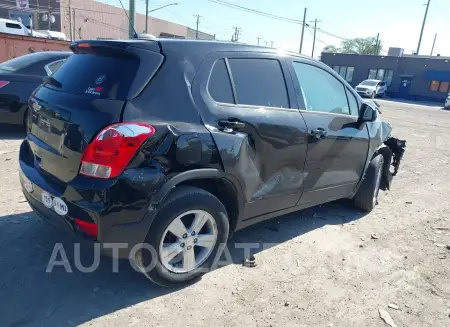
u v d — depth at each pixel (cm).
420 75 4334
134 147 252
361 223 468
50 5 4788
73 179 262
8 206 418
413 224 478
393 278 346
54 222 282
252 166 323
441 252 404
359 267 361
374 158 490
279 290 314
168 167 268
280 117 343
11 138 705
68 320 261
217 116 299
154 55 280
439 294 326
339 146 411
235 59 325
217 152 291
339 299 310
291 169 363
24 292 285
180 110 280
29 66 704
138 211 259
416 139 1233
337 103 425
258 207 346
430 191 634
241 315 281
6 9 4659
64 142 268
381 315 293
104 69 282
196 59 299
